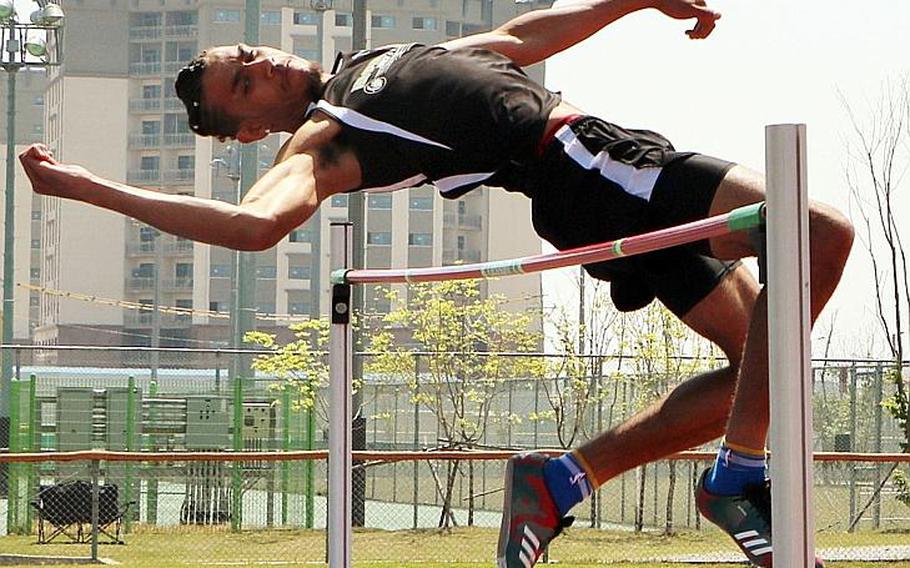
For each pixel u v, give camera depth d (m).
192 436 18.50
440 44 3.50
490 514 21.06
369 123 3.30
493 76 3.36
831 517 18.52
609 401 20.55
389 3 65.12
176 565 13.48
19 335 71.62
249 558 14.57
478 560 14.52
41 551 15.38
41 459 12.46
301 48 65.69
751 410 2.98
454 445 19.42
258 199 3.08
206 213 2.98
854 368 18.05
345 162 3.30
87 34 66.25
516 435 22.62
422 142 3.30
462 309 20.48
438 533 17.36
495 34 3.63
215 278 64.31
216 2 65.88
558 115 3.36
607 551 15.41
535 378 20.62
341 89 3.43
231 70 3.56
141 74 66.31
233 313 30.73
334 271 3.89
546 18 3.68
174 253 64.62
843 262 3.03
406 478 24.42
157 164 66.38
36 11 23.81
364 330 20.52
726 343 3.41
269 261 61.09
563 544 16.11
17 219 72.56
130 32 66.56
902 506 19.00
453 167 3.34
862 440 19.53
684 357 19.00
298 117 3.57
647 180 3.21
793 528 2.48
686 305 3.41
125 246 65.38
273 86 3.55
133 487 18.38
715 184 3.15
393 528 18.83
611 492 20.88
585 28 3.70
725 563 13.96
